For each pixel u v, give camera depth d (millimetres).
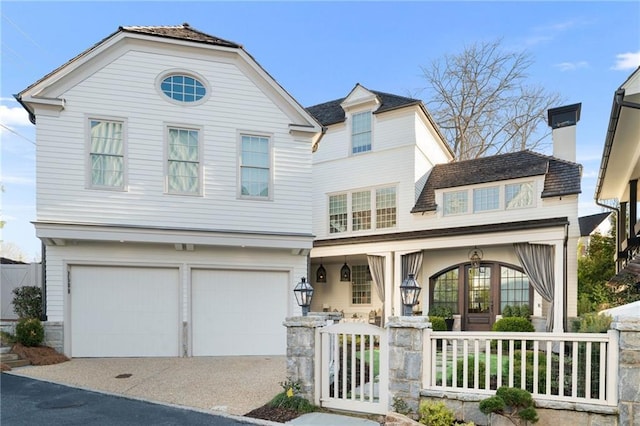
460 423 4609
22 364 7840
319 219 14898
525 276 11328
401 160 13492
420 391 4887
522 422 4391
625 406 4082
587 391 4312
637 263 8516
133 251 9148
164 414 5113
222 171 9578
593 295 12805
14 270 11328
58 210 8555
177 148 9383
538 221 10133
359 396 5543
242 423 4812
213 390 6238
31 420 4859
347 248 13242
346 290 15195
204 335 9414
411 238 12008
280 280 10008
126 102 9078
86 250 8891
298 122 10180
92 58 8898
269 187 9891
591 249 14812
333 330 5438
